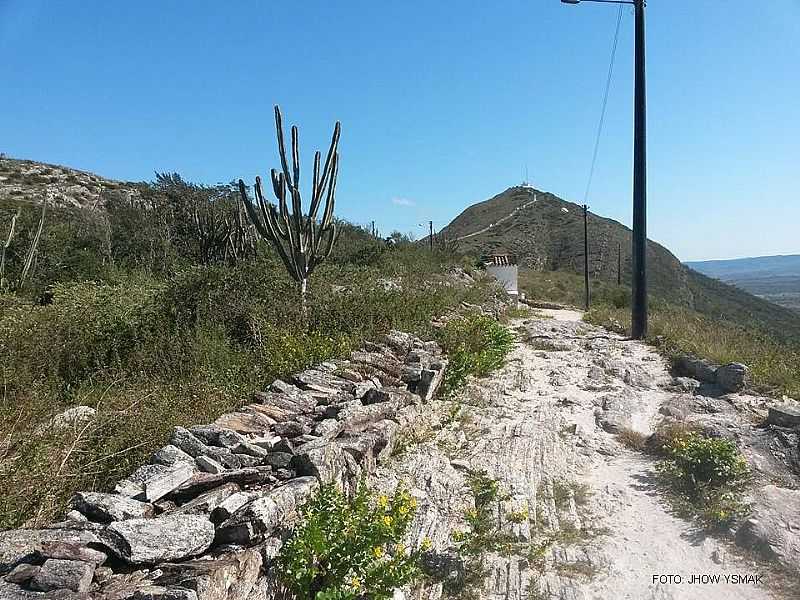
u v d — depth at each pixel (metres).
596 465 6.28
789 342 12.85
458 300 15.56
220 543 3.46
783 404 7.57
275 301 9.87
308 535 3.48
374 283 13.73
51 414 5.54
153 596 2.73
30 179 34.78
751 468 5.80
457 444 6.57
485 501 4.91
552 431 7.06
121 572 3.05
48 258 15.51
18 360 6.87
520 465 5.99
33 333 7.42
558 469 5.98
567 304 29.41
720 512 4.87
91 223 20.31
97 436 4.86
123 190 36.84
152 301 9.31
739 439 6.56
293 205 10.75
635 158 14.08
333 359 7.96
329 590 3.34
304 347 8.09
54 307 8.82
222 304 9.45
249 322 9.18
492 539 4.54
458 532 4.41
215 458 4.48
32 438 4.58
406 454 6.06
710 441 5.77
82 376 7.24
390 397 6.68
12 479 3.85
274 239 10.97
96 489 4.20
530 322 16.70
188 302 9.30
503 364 10.38
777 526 4.67
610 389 9.12
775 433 6.64
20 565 2.87
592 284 43.47
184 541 3.24
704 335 12.58
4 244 14.46
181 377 7.11
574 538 4.71
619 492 5.55
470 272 24.92
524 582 4.09
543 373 10.26
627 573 4.23
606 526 4.92
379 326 10.27
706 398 8.45
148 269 17.41
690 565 4.34
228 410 6.00
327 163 11.13
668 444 6.42
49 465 4.16
